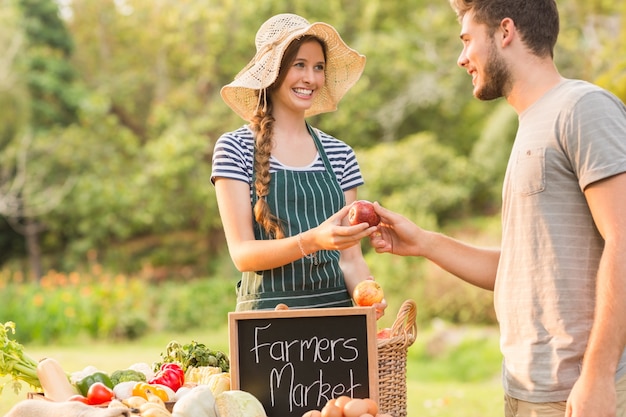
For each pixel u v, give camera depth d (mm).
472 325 13703
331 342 2828
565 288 2697
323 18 19297
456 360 11602
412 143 18266
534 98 2814
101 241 19031
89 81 20656
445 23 19297
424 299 14109
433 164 18047
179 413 2629
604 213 2576
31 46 19312
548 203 2721
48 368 3004
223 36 19281
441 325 13375
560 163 2701
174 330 15023
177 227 19297
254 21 19266
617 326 2502
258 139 3217
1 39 18281
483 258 3215
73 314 13750
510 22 2799
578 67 16344
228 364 3342
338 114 18891
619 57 13453
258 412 2721
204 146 18500
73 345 13453
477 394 8023
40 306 13758
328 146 3426
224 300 15695
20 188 18188
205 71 19562
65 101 19203
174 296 15383
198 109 19484
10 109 18266
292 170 3242
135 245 19312
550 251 2717
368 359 2797
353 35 19734
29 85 19016
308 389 2828
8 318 13641
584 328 2680
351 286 3381
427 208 17484
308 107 3311
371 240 3240
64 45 20125
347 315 2820
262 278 3170
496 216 17625
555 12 2836
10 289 14406
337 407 2672
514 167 2811
